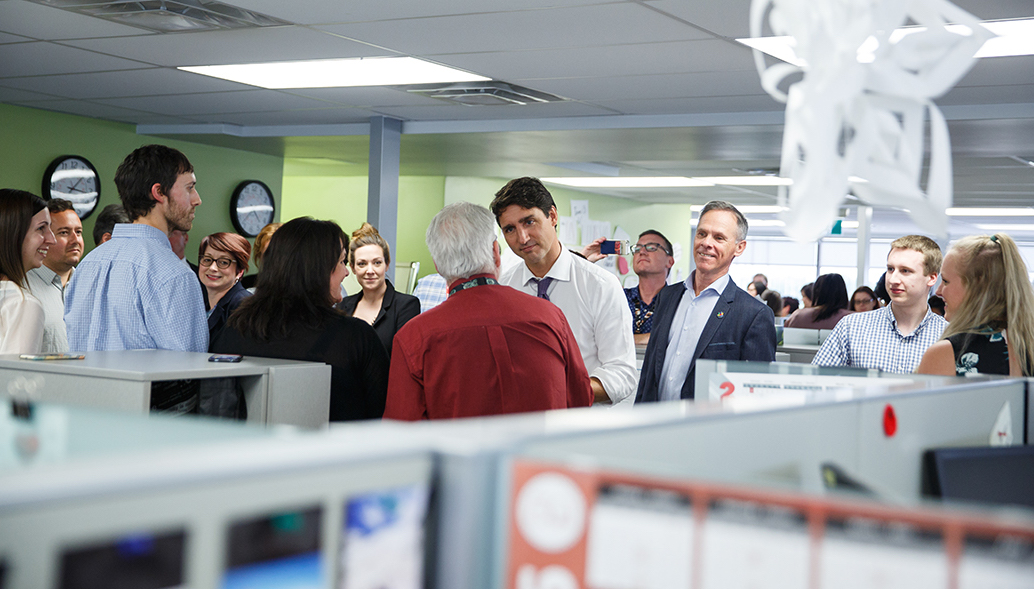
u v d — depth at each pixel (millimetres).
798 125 870
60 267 3389
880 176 913
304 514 489
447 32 3664
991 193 8555
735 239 2262
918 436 1082
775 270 18469
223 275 3447
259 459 472
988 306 1848
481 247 1776
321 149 6891
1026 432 1374
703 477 524
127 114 5965
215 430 574
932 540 474
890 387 1134
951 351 1860
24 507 388
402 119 5914
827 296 5871
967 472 1089
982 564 462
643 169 8039
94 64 4543
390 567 536
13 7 3570
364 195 8539
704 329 2236
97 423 625
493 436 588
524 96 4984
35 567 391
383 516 533
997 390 1286
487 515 563
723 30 3418
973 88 4211
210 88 5035
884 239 16828
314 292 1907
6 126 5672
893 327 2439
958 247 1933
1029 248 15375
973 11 2992
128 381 1423
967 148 5664
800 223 869
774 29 917
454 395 1707
